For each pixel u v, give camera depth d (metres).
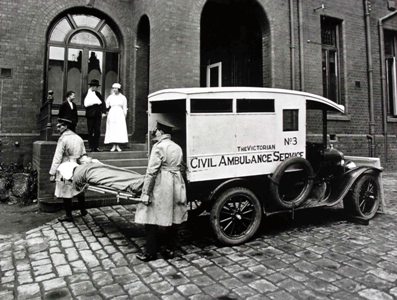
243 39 10.72
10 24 8.81
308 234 4.95
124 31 10.21
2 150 8.58
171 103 5.16
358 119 11.40
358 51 11.53
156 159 3.82
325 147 5.77
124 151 8.05
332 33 11.41
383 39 12.14
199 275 3.52
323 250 4.25
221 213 4.53
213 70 10.84
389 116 12.27
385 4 12.23
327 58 11.24
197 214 4.87
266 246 4.43
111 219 5.78
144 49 10.14
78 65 9.88
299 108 5.13
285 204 4.80
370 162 6.14
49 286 3.28
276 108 4.90
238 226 4.71
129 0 10.31
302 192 5.00
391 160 12.04
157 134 4.11
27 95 8.93
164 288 3.22
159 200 3.81
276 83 9.73
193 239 4.77
